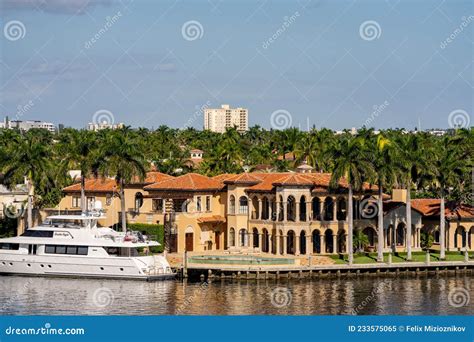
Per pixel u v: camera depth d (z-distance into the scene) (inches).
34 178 4571.9
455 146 4864.7
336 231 4542.3
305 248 4559.5
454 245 4877.0
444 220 4611.2
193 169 6437.0
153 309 3363.7
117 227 4729.3
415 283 3996.1
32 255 4033.0
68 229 4020.7
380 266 4200.3
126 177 4411.9
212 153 6584.6
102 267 3954.2
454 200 4960.6
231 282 3954.2
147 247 4116.6
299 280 4020.7
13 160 4576.8
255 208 4677.7
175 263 4146.2
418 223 4800.7
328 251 4616.1
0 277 4033.0
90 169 4466.0
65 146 4660.4
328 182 4628.4
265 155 7071.9
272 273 4050.2
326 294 3688.5
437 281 4055.1
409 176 4365.2
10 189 4820.4
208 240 4729.3
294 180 4426.7
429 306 3457.2
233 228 4694.9
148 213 4736.7
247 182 4672.7
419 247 4810.5
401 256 4520.2
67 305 3437.5
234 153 6333.7
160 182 4756.4
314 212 4640.8
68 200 5004.9
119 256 3941.9
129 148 4436.5
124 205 4478.3
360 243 4559.5
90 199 4948.3
